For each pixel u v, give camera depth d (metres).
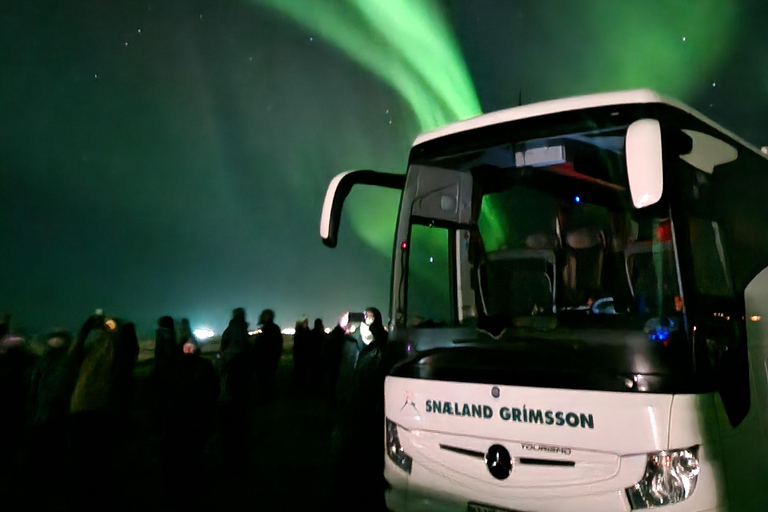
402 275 4.34
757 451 3.42
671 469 2.97
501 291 4.01
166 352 10.01
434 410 3.78
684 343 3.10
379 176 4.77
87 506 5.88
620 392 3.13
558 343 3.39
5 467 8.32
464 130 4.25
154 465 8.01
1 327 8.43
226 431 7.36
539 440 3.32
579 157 3.81
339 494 5.88
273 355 13.22
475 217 4.21
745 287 3.89
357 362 5.96
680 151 3.55
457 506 3.61
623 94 3.71
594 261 3.62
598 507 3.10
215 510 6.05
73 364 7.73
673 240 3.30
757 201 4.49
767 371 3.75
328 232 4.36
